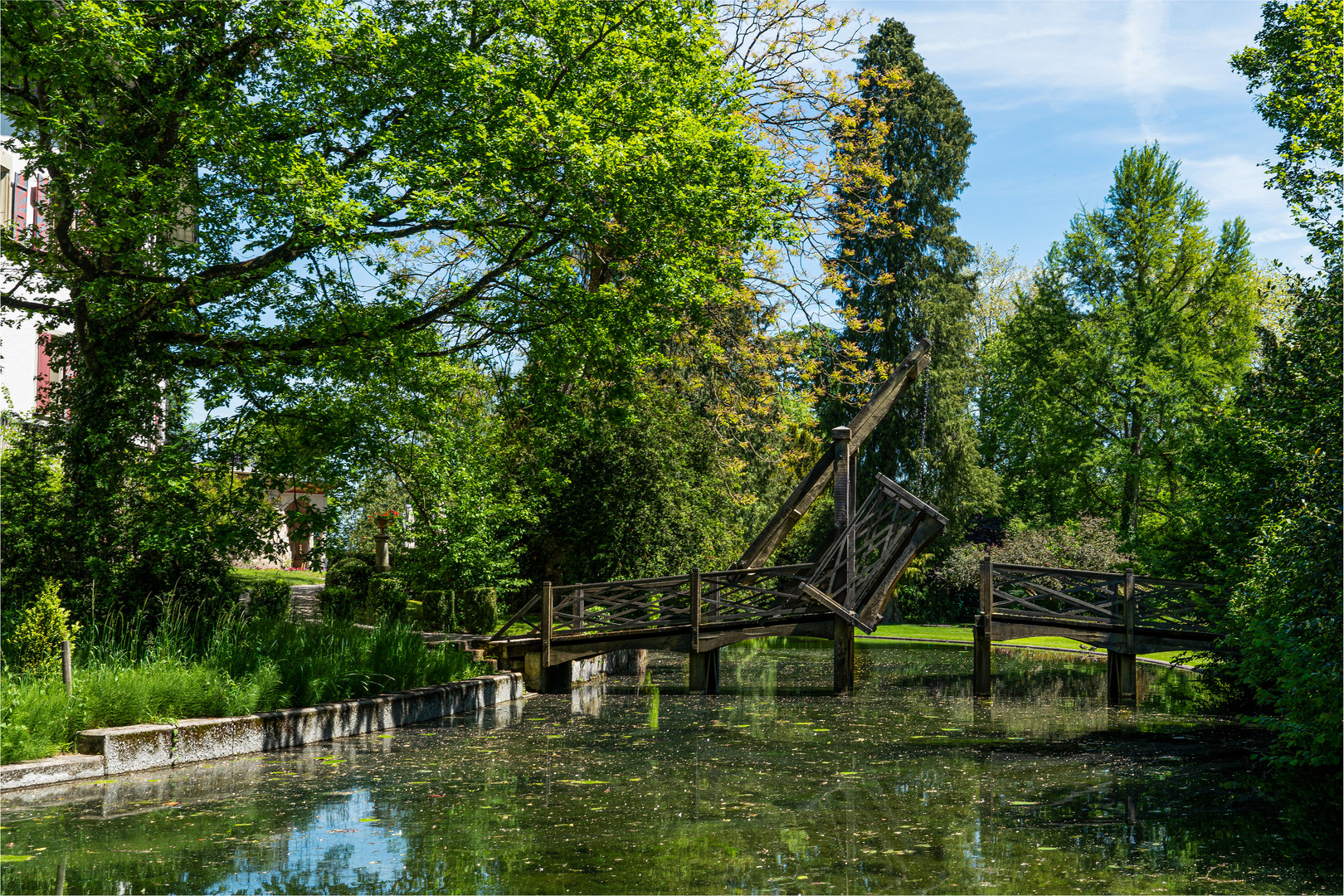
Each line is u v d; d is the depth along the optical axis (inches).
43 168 425.1
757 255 811.4
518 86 496.1
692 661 674.2
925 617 1438.2
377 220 483.2
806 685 733.3
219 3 454.9
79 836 273.1
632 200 493.4
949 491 1398.9
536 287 548.4
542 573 895.1
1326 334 419.5
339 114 461.7
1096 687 732.7
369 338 510.0
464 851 264.2
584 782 362.0
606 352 581.3
